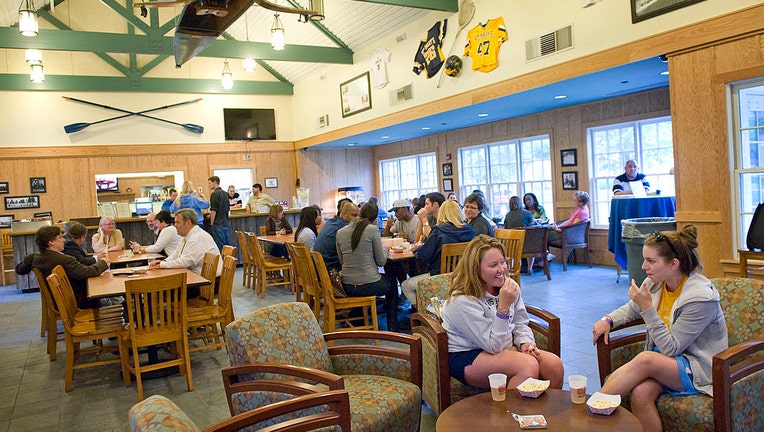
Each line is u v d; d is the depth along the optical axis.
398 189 12.89
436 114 7.84
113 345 4.84
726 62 4.30
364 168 13.49
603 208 7.92
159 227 6.11
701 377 2.19
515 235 4.89
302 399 1.94
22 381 4.13
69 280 4.51
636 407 2.21
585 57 5.54
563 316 5.04
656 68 5.50
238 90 11.98
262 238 7.49
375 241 4.45
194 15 4.69
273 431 1.85
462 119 8.75
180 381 3.94
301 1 9.12
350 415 2.05
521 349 2.57
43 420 3.37
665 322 2.38
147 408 1.42
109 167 11.04
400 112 8.61
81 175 10.81
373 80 9.24
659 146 7.19
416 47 8.09
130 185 11.97
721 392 2.03
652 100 7.05
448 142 10.80
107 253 6.38
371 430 2.17
